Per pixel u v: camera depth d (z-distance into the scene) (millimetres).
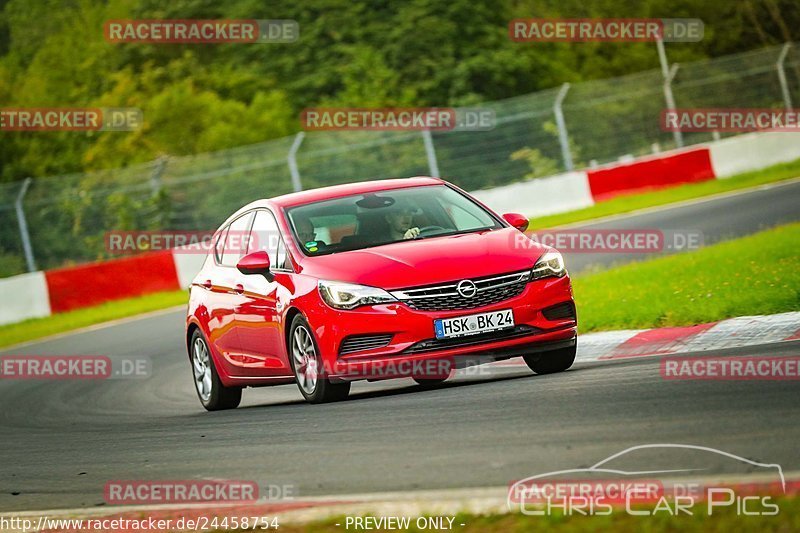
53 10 170250
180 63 140500
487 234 32594
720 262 47938
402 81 135750
